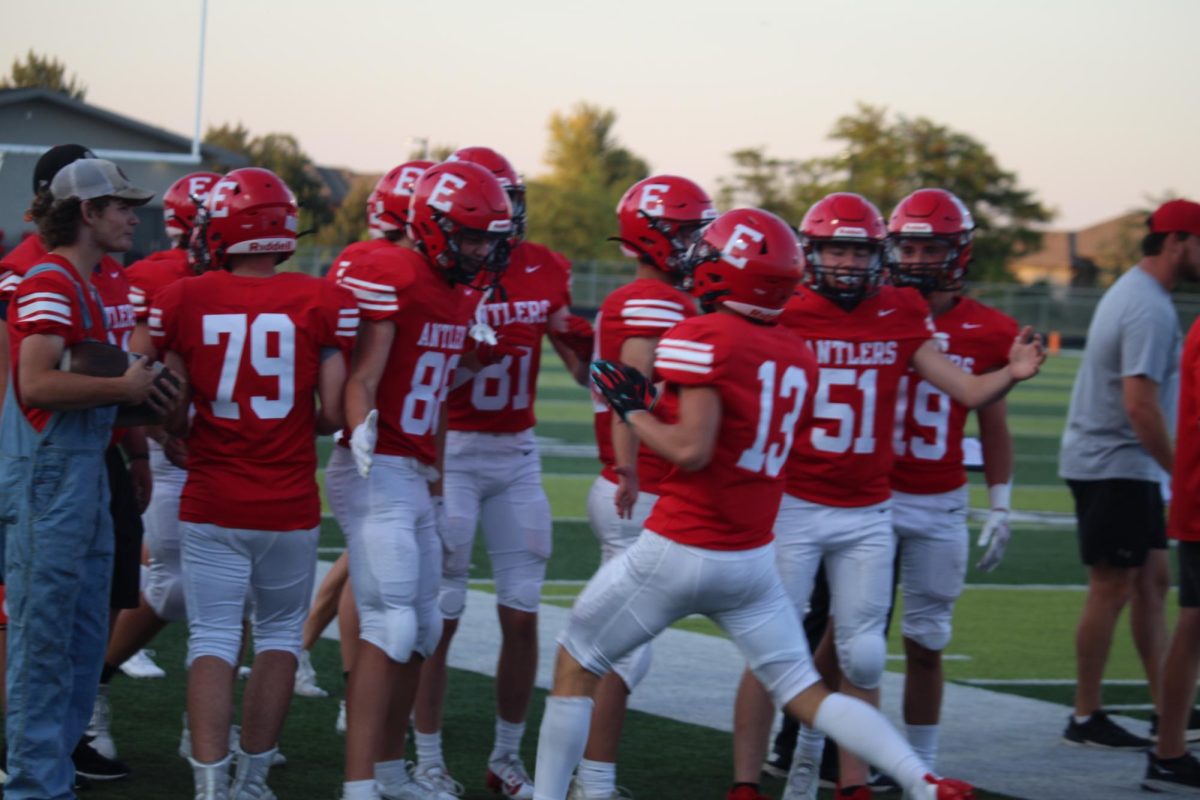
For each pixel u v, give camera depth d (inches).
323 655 576.4
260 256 369.1
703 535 342.6
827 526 392.5
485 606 679.7
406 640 373.4
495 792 428.5
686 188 412.2
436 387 390.9
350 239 4106.8
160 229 2241.6
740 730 391.2
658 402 352.5
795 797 406.9
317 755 446.3
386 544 375.9
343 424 376.2
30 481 341.7
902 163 4185.5
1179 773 445.4
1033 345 390.6
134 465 416.8
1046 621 719.1
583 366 477.7
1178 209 480.1
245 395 359.9
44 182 391.2
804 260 374.0
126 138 2092.8
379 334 376.8
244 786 371.9
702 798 420.5
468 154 446.9
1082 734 499.2
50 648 343.9
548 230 5462.6
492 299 438.3
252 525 361.4
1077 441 505.4
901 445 425.1
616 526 429.1
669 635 640.4
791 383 349.7
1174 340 484.4
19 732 343.3
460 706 515.5
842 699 341.7
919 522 425.4
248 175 366.9
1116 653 672.4
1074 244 6392.7
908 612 434.9
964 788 314.8
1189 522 439.2
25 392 337.4
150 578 433.4
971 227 430.9
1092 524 498.0
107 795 397.7
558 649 364.5
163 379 347.3
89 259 356.8
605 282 4097.0
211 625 364.8
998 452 453.4
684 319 379.2
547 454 1305.4
